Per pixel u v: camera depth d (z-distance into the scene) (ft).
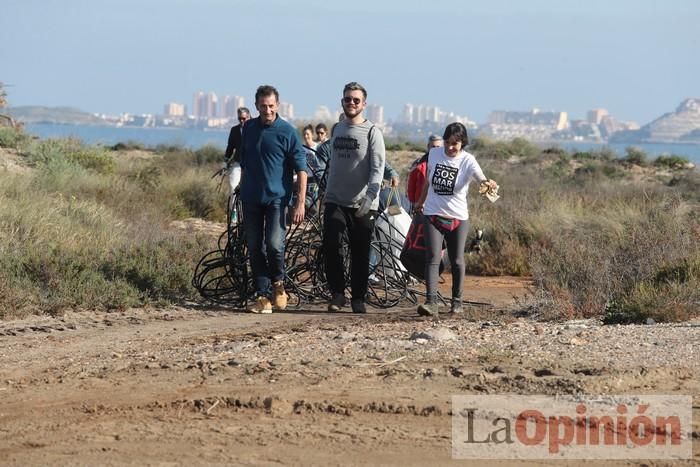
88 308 76.43
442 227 76.02
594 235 113.70
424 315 75.61
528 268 111.65
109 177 156.46
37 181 133.59
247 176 75.72
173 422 42.37
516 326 64.59
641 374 49.06
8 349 60.49
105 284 79.87
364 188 76.74
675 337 57.67
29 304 74.33
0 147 165.58
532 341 57.26
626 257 86.22
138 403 45.16
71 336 65.62
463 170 75.15
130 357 56.54
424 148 275.18
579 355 53.31
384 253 87.45
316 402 44.42
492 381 48.29
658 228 104.88
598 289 77.10
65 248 90.12
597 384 47.24
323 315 78.07
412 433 40.98
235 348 57.47
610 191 187.93
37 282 78.79
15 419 43.14
